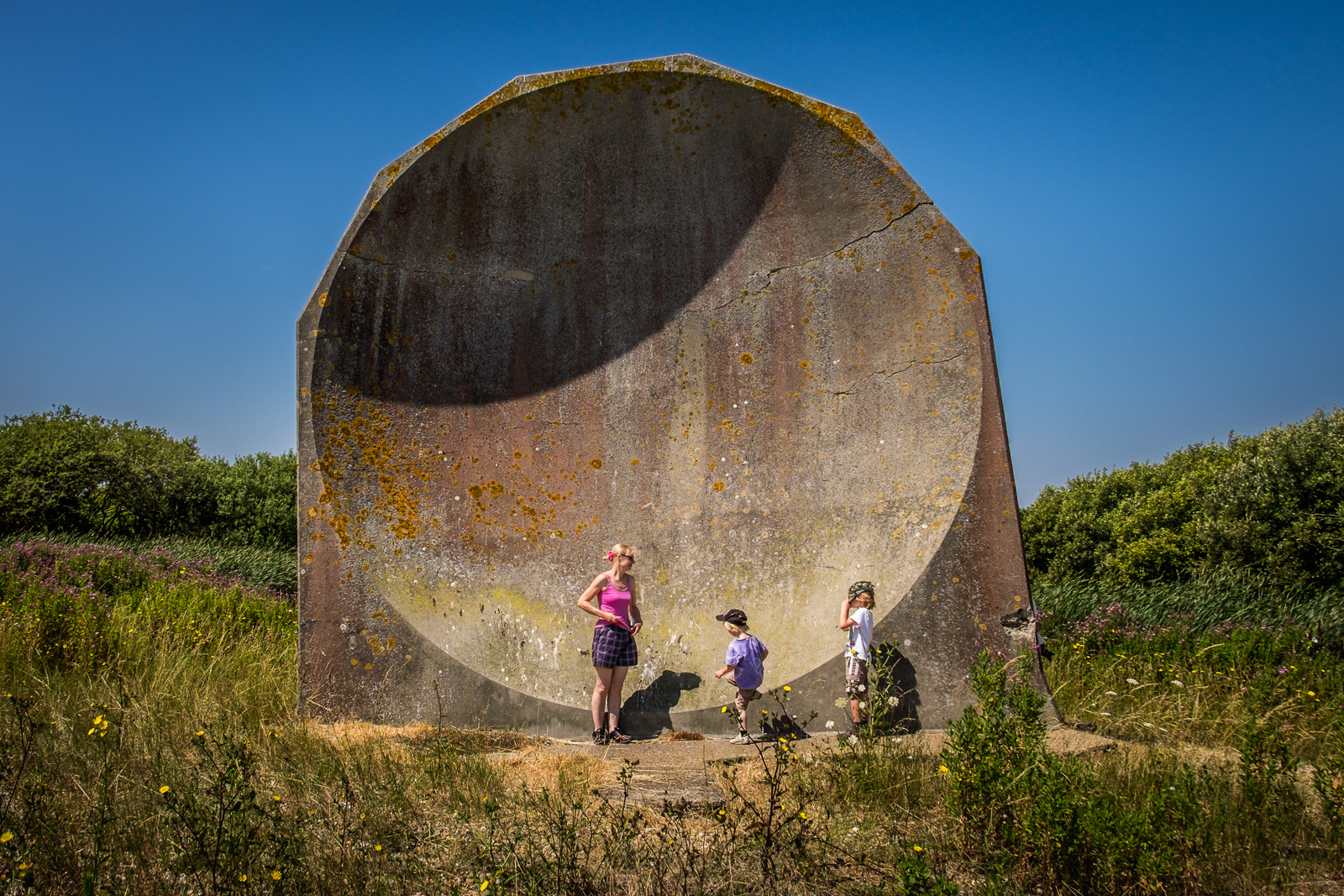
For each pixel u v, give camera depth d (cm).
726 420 661
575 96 638
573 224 677
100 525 1700
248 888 269
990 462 555
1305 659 630
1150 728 488
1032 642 524
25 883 253
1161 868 270
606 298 682
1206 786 344
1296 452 1105
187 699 539
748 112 632
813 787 388
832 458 621
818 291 638
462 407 660
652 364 678
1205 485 1485
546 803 350
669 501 660
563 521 659
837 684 555
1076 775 328
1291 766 347
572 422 676
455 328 661
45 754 384
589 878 292
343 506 603
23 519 1569
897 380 602
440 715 550
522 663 604
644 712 591
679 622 627
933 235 594
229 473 2092
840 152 617
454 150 637
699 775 430
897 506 582
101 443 1725
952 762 340
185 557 1284
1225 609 891
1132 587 1048
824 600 591
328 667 577
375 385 633
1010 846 308
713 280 669
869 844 330
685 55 628
